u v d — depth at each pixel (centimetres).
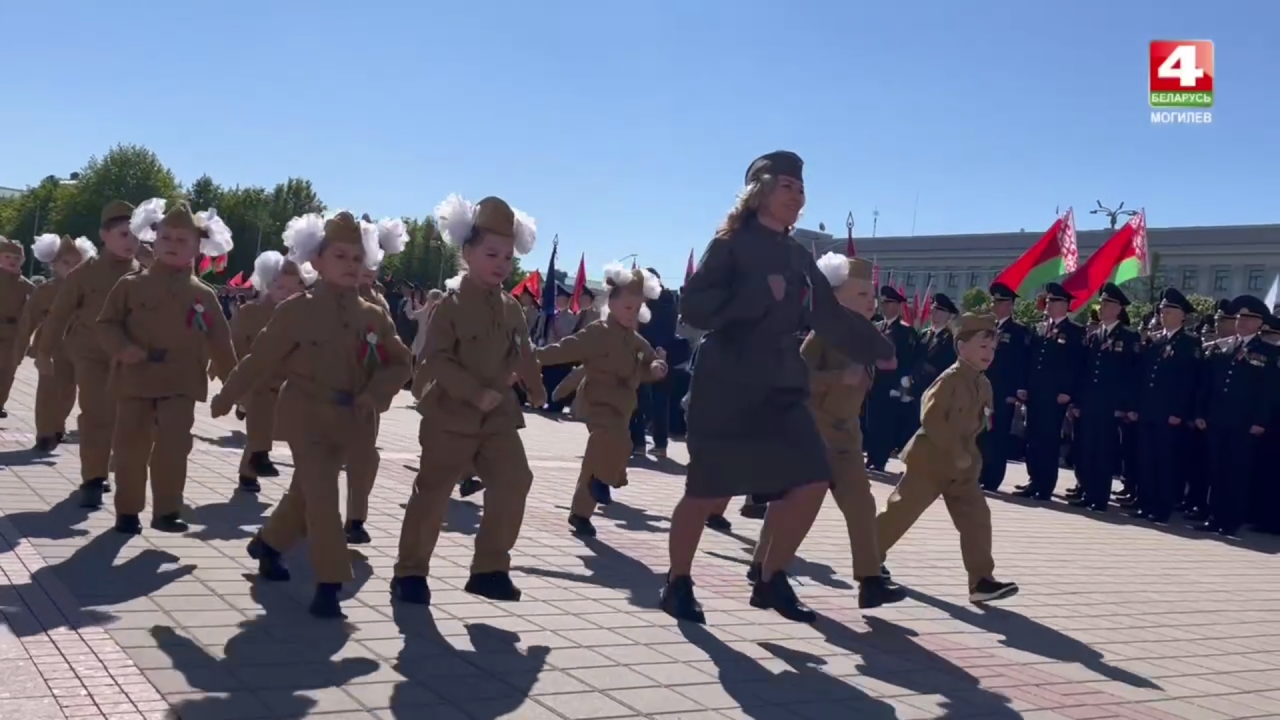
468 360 593
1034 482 1459
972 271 6962
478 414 591
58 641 480
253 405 890
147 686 435
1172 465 1330
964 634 655
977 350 726
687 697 482
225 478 961
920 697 519
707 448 586
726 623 616
